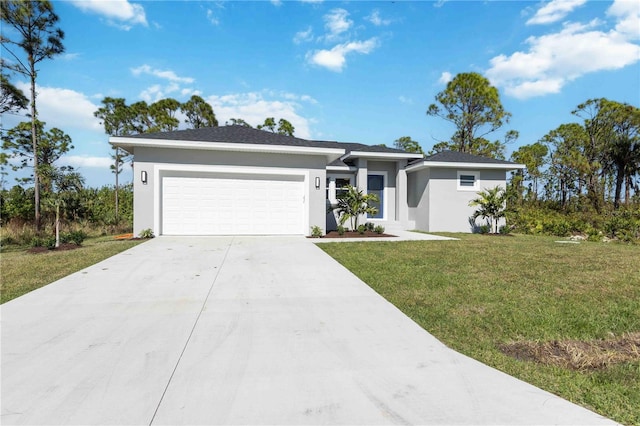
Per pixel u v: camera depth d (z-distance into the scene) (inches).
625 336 160.2
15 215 654.5
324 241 454.9
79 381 114.9
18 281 245.6
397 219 709.3
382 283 246.5
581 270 289.3
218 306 193.9
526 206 1092.5
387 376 120.7
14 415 96.4
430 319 179.8
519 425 94.3
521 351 145.0
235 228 501.0
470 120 1072.2
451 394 109.7
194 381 115.6
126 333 155.8
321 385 114.2
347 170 683.4
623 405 104.6
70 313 181.2
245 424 93.4
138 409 99.7
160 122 978.1
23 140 826.2
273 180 511.8
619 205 962.1
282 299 208.2
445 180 679.7
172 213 484.4
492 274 274.1
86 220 674.8
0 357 132.0
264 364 128.3
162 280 247.4
